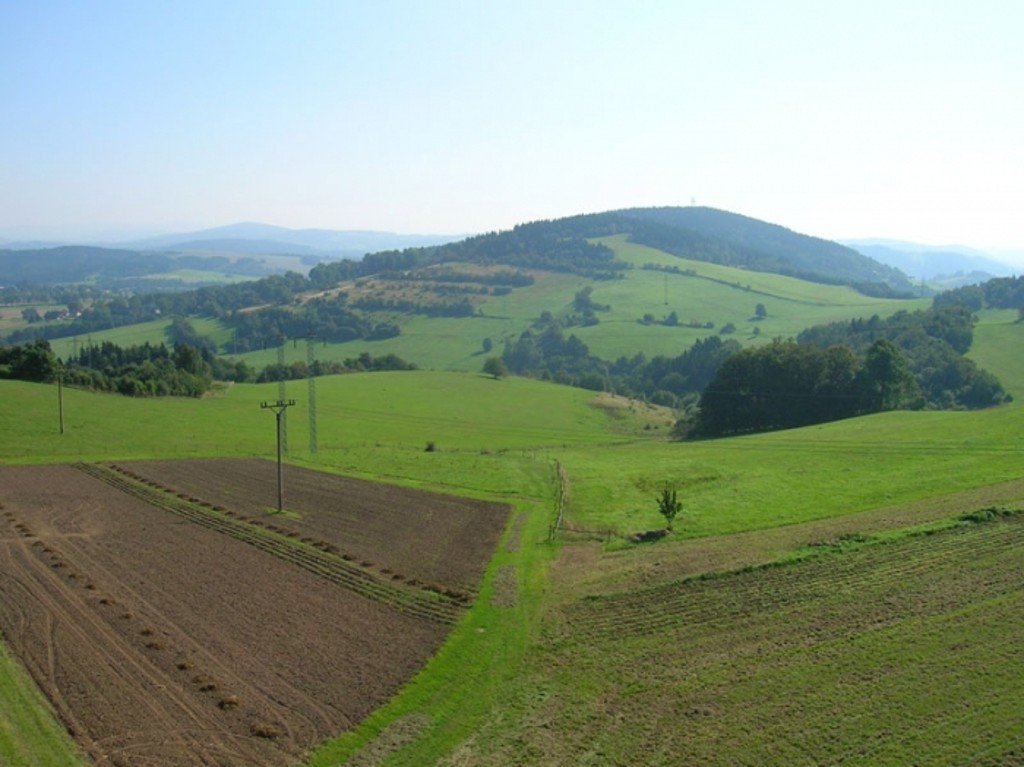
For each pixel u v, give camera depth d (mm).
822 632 34719
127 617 37719
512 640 35469
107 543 50594
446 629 36781
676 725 27797
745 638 34656
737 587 40656
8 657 33000
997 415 84875
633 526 53875
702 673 31609
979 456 65812
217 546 50156
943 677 30219
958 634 33656
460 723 28359
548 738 27250
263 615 38219
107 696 29781
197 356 154125
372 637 35719
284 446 91438
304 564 46406
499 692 30656
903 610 36375
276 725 27953
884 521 49312
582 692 30469
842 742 26312
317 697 30016
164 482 70125
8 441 85250
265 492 66750
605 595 40750
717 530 51406
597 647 34531
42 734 27000
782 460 75000
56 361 121312
